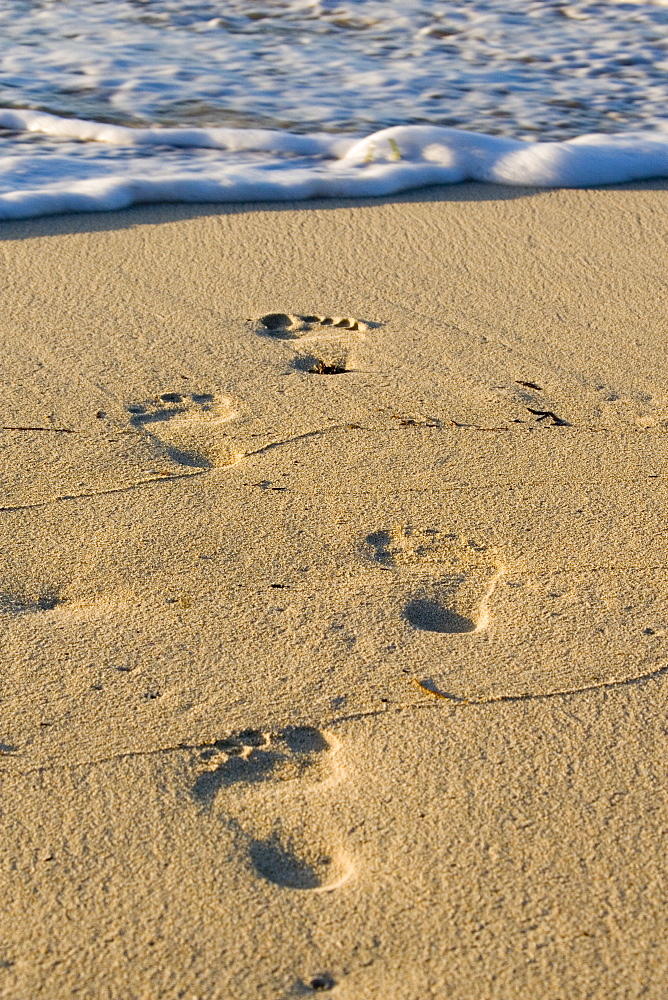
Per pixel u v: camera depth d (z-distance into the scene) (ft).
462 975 4.69
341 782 5.67
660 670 6.48
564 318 10.93
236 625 6.77
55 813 5.43
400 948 4.80
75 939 4.80
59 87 18.13
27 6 22.34
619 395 9.55
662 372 9.94
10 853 5.20
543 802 5.56
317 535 7.64
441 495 8.11
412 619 6.91
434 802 5.55
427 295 11.38
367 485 8.21
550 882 5.13
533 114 17.53
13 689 6.18
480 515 7.90
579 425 9.07
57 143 15.90
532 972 4.71
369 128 16.70
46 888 5.04
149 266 11.91
